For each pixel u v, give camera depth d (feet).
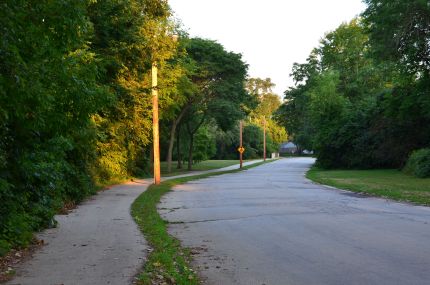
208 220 43.60
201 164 231.09
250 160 310.65
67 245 28.84
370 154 152.35
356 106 166.40
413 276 23.16
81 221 39.40
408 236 34.17
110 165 86.17
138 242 30.09
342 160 164.66
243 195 68.74
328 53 201.46
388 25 99.50
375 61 115.65
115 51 63.72
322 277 23.13
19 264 23.67
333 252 28.94
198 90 141.69
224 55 148.97
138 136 97.86
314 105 172.65
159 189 75.25
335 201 59.47
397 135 136.05
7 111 21.70
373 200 60.80
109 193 67.21
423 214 46.44
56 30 23.75
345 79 193.47
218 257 27.84
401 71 108.47
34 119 24.53
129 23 67.51
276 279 22.84
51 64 24.18
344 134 160.97
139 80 90.12
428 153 107.34
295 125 231.71
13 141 28.02
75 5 23.45
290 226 39.40
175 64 115.24
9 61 20.20
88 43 54.44
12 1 19.72
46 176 34.32
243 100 163.73
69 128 27.07
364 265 25.52
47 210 35.68
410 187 75.46
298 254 28.50
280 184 92.63
